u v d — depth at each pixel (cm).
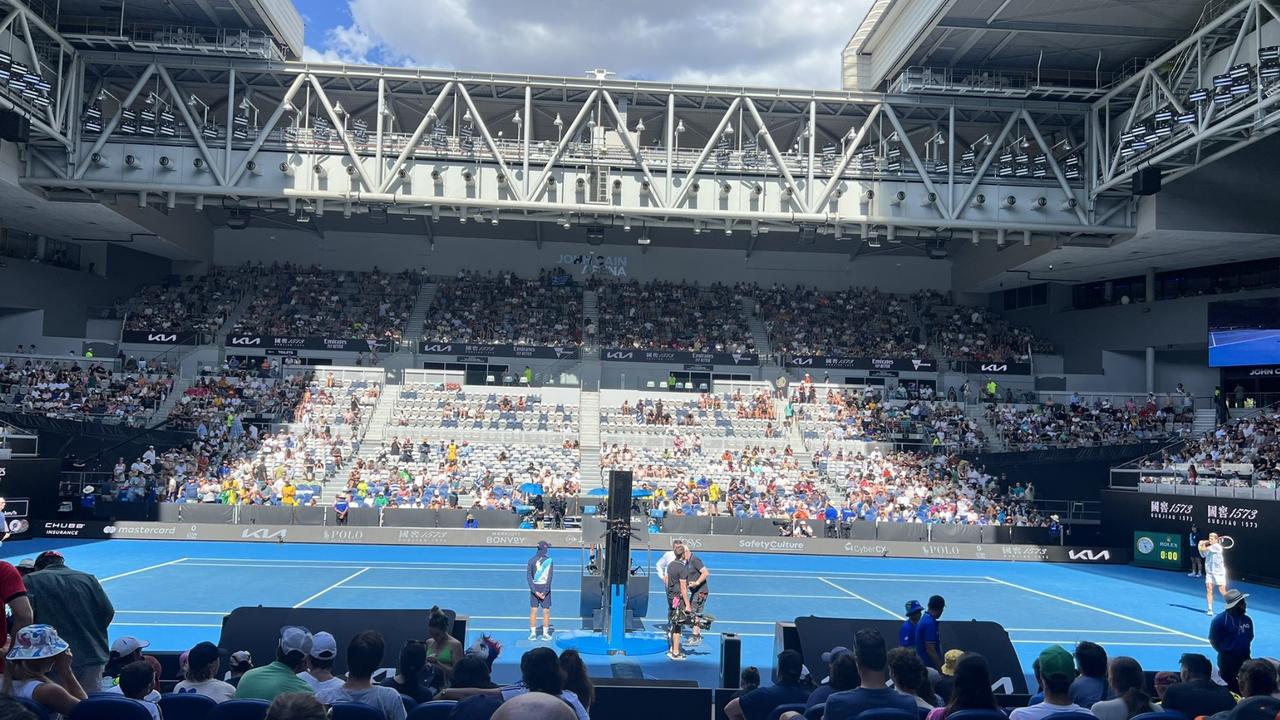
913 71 3947
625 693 983
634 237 6191
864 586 2892
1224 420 4472
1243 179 4028
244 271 5925
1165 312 5116
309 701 436
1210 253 4538
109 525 3650
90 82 4041
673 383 5475
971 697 665
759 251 6291
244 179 3938
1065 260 4941
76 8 3703
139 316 5334
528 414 4881
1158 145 3544
